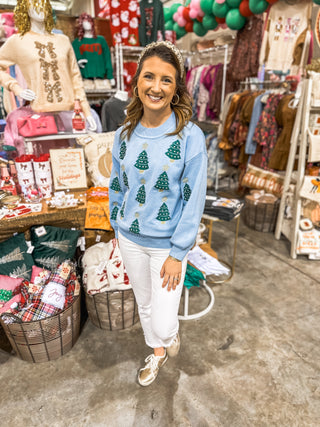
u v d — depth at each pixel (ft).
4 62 7.44
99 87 12.67
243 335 6.77
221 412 5.06
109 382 5.60
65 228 7.04
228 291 8.38
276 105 12.02
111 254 6.67
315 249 9.94
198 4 14.38
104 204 6.95
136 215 4.09
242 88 16.14
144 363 6.02
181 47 21.65
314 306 7.77
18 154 8.62
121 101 10.63
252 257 10.23
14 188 7.29
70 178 7.68
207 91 16.80
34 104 7.66
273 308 7.69
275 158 11.77
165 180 3.75
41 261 6.60
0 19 9.35
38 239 6.62
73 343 6.37
